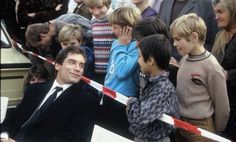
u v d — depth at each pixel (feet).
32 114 8.39
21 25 13.56
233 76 8.00
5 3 13.39
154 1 10.99
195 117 7.39
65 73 7.88
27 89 8.74
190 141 7.59
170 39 8.74
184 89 7.54
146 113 6.81
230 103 8.13
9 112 8.89
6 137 8.00
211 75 7.31
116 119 9.00
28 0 13.60
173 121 6.71
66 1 13.92
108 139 6.97
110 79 8.73
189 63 7.57
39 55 10.64
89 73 10.17
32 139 7.71
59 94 7.95
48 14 13.75
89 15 12.33
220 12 8.36
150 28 8.06
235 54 8.18
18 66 9.75
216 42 8.70
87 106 7.65
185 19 7.50
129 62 8.42
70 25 10.12
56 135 7.55
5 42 10.36
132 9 8.87
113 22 8.81
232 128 8.18
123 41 8.74
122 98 7.61
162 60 7.09
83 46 10.22
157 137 6.98
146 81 7.70
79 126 7.51
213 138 6.67
